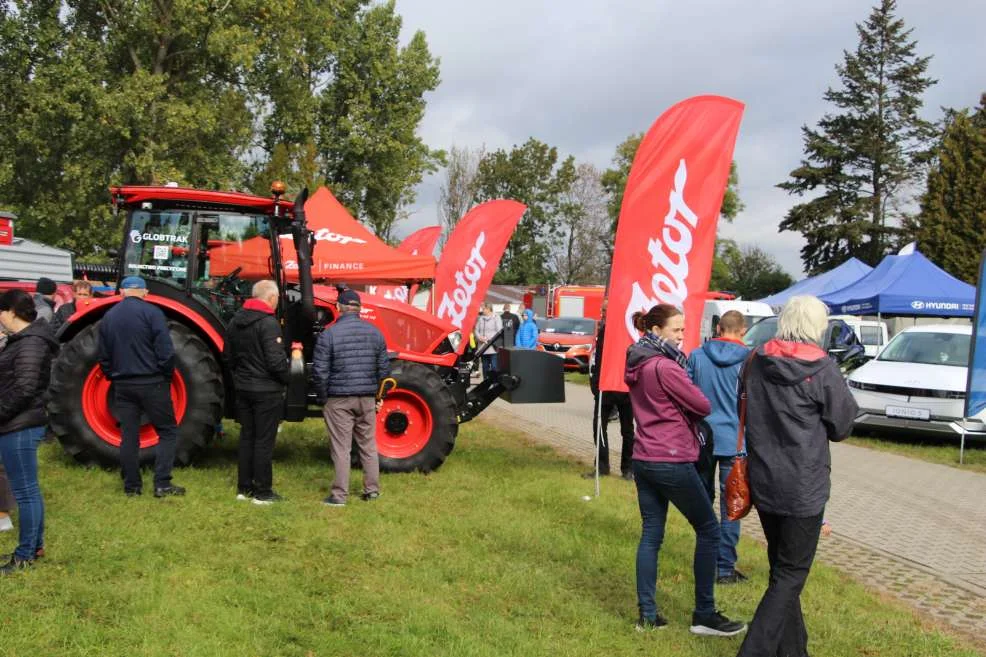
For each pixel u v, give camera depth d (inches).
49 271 673.0
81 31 1031.0
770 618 148.3
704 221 286.0
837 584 219.5
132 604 173.6
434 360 346.6
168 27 1003.3
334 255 494.3
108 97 939.3
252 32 1035.9
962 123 1644.9
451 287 498.9
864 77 2016.5
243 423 267.3
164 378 261.6
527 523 253.1
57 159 1049.5
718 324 218.5
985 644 185.2
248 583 192.5
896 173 1985.7
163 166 971.3
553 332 994.7
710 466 211.0
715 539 178.1
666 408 176.1
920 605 211.6
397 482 307.7
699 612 177.2
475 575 205.6
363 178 1524.4
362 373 267.7
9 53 996.6
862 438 513.7
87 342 296.8
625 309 290.0
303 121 1341.0
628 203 288.7
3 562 197.8
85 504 249.4
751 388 156.9
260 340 262.4
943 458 450.6
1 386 190.1
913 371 500.7
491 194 2450.8
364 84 1510.8
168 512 244.7
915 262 772.0
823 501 150.6
